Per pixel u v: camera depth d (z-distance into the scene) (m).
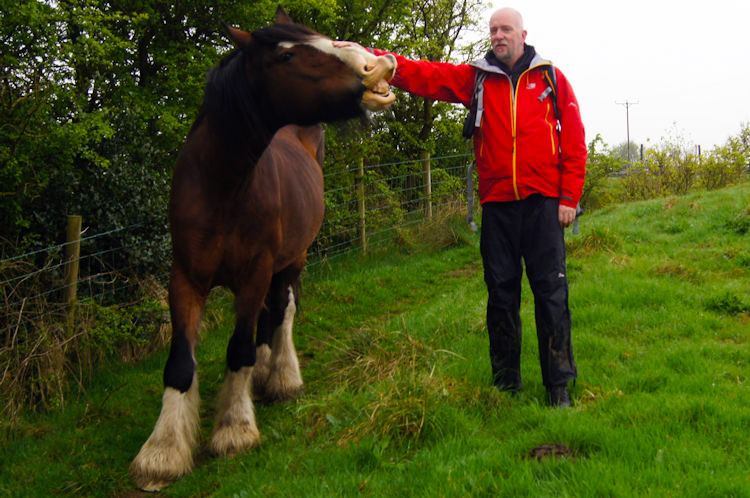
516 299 3.30
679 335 4.14
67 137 4.29
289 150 3.95
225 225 2.88
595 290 5.11
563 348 3.15
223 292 6.14
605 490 2.10
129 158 5.03
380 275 7.26
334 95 2.48
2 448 3.19
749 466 2.24
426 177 10.48
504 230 3.25
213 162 2.76
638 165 15.62
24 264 4.10
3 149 4.08
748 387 3.06
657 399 2.93
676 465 2.27
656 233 7.95
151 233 4.90
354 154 7.82
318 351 4.82
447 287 6.82
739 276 5.62
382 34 9.79
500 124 3.12
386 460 2.63
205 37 6.97
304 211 3.77
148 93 6.07
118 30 6.14
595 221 9.33
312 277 7.21
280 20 2.92
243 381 3.09
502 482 2.22
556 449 2.53
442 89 3.30
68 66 4.70
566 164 3.12
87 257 4.61
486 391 3.18
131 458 3.06
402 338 4.12
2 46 4.42
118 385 4.09
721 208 8.42
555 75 3.10
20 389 3.57
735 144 15.23
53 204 4.52
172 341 2.88
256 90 2.63
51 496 2.73
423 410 2.85
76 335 3.94
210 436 3.33
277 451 2.89
